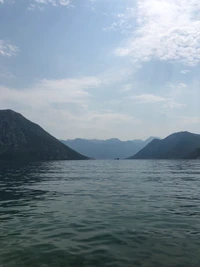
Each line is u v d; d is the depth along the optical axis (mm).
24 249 13641
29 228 17578
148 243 14453
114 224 18453
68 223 18781
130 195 32531
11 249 13633
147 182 49562
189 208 24125
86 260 12227
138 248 13703
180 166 133250
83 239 15195
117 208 24156
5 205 26281
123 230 16984
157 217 20531
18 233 16453
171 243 14453
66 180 54625
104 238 15352
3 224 18641
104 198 30156
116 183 47781
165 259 12266
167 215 21219
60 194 33969
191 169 102000
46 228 17547
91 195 32719
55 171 89812
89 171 89562
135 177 62188
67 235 15977
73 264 11781
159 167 122250
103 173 78188
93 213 22062
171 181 51688
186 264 11695
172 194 33438
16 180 54938
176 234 16094
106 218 20250
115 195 32562
